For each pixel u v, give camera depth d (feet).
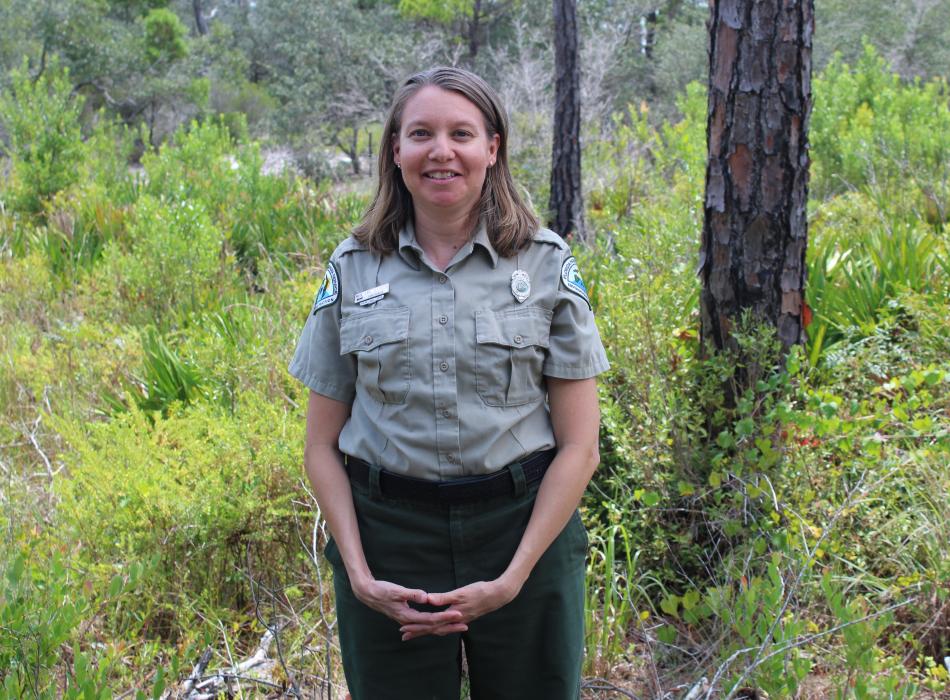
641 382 11.39
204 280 21.97
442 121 6.19
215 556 10.57
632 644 9.57
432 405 6.21
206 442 11.84
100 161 37.55
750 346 10.82
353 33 70.69
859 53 68.03
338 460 6.79
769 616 8.17
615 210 30.78
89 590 8.77
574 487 6.40
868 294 15.74
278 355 14.57
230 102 92.12
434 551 6.45
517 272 6.37
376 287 6.43
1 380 16.97
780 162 10.70
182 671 9.37
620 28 71.51
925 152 29.25
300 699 8.63
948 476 10.48
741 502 10.31
